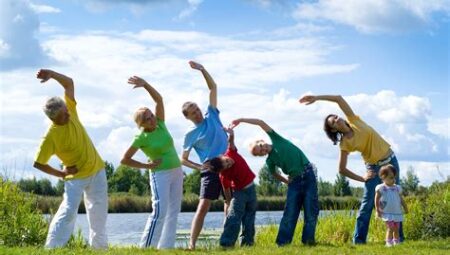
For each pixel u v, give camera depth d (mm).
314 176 9914
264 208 37656
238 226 9625
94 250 8492
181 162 9766
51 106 8539
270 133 9930
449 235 12852
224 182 9750
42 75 8789
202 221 9422
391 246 9625
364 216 10414
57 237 8742
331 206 15336
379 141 10305
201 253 8383
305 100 10211
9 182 11594
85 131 9016
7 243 10633
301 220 13805
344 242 11492
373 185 10352
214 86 10188
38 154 8711
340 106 10289
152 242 9273
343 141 10234
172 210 9508
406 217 13055
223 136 9914
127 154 9305
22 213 11008
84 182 8930
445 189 14484
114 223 29562
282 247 9211
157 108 9555
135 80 9422
